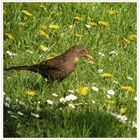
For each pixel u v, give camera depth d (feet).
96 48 52.03
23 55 48.11
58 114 40.22
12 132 37.83
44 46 50.14
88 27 54.34
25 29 51.93
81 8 57.00
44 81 44.57
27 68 44.16
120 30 56.90
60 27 53.72
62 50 50.72
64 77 44.98
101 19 57.36
